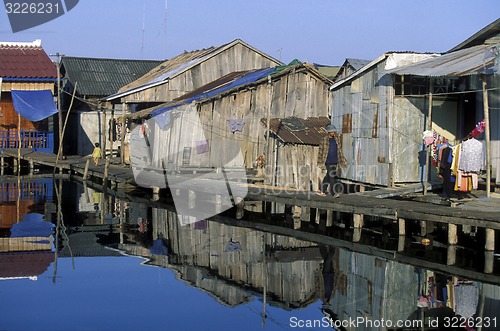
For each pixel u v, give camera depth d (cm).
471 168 1636
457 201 1645
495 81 1839
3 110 3869
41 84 3781
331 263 1588
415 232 1812
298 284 1419
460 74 1639
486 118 1631
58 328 1141
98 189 2955
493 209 1542
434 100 1945
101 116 4109
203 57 3391
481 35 1928
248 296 1341
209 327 1151
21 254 1695
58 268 1557
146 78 3716
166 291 1370
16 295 1334
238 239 1884
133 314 1218
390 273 1475
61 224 2122
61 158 3566
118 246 1795
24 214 2306
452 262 1525
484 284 1366
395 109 1914
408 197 1886
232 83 2734
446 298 1287
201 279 1462
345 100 2166
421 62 1877
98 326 1152
